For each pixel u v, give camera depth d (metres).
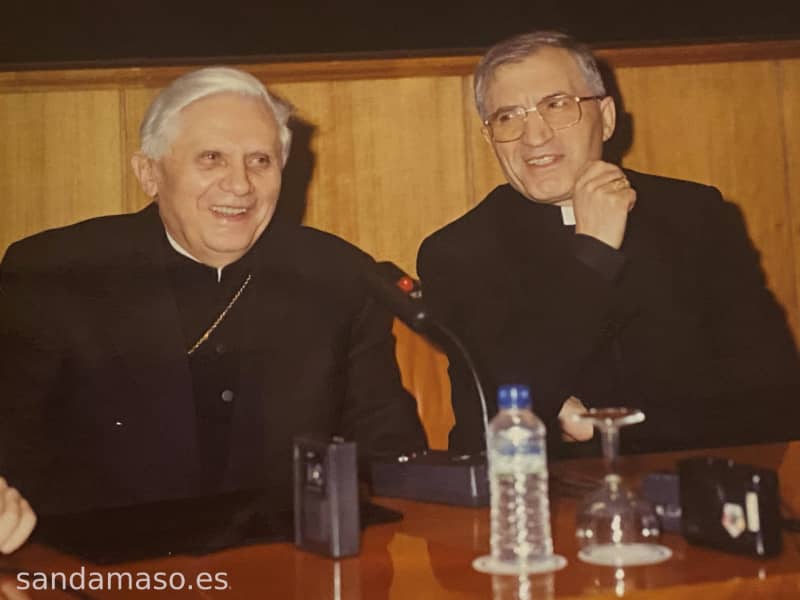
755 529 1.18
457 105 3.01
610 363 2.54
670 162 3.08
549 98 2.51
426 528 1.40
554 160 2.52
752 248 2.74
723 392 2.60
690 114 3.09
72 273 2.43
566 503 1.50
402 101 2.98
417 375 2.53
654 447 2.53
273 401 2.40
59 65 2.83
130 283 2.43
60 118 2.83
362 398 2.44
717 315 2.65
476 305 2.49
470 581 1.15
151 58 2.90
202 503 1.63
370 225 2.96
